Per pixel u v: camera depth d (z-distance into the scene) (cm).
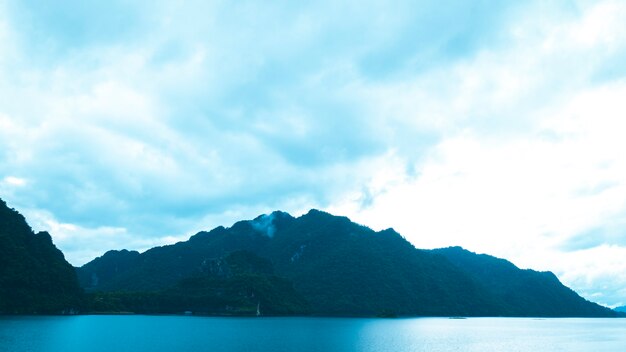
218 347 12469
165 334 15688
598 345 16462
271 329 19800
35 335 13662
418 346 14438
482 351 13738
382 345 14338
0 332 14012
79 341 12725
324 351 12388
